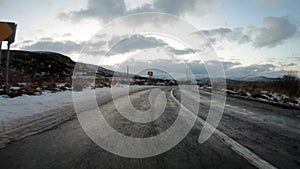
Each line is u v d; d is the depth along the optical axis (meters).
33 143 3.71
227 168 2.85
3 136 4.04
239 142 4.10
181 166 2.89
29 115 6.21
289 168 2.89
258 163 3.04
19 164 2.81
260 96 17.75
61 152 3.31
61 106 8.39
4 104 7.80
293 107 11.30
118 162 2.97
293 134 4.90
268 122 6.45
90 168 2.73
